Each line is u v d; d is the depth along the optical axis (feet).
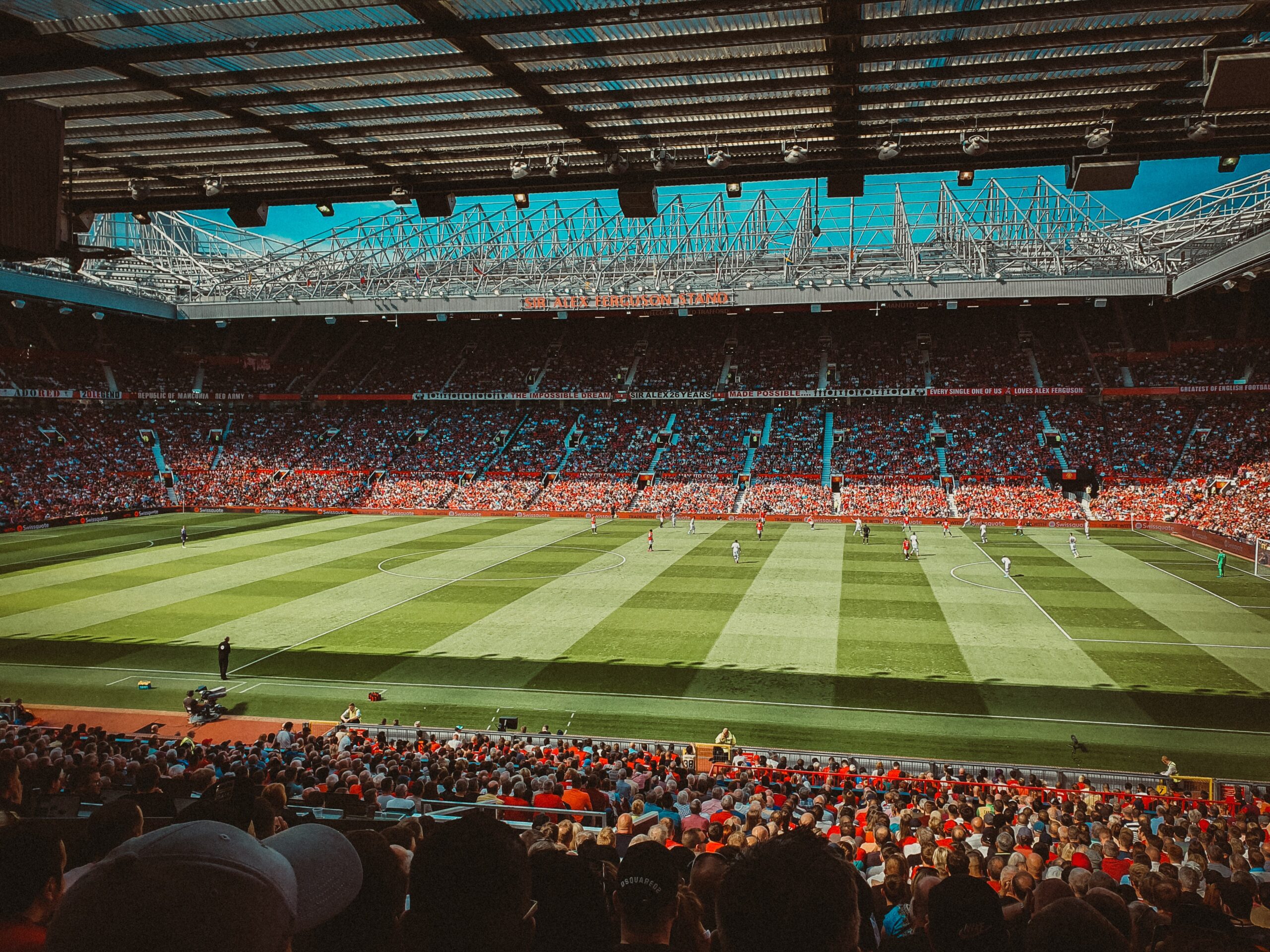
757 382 277.23
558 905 10.13
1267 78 40.73
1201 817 49.75
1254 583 139.64
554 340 308.81
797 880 7.55
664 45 45.52
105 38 44.70
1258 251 161.99
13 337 268.41
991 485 233.55
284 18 42.98
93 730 67.82
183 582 145.59
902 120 54.39
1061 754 73.10
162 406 301.43
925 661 98.43
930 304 245.65
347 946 8.99
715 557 170.09
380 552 177.37
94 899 5.31
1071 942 9.50
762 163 61.46
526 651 104.01
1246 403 236.63
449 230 273.54
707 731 79.05
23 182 46.21
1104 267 243.19
